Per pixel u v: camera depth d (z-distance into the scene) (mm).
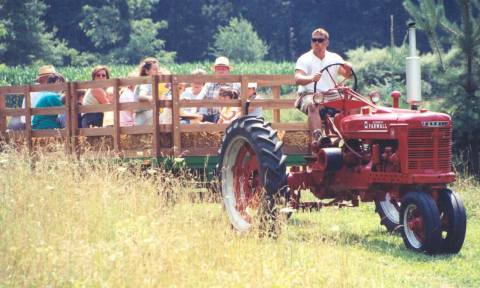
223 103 19016
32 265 11547
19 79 106125
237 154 17344
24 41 139625
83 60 149750
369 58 50781
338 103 17281
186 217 14914
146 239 12461
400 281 13516
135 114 20203
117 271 11406
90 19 156500
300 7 172375
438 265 14789
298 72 18641
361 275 13266
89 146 20375
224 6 175500
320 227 17141
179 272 11938
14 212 14109
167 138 19000
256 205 16484
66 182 16422
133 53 153625
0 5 138875
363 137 16641
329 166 16594
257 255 13250
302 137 19094
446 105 26625
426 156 16000
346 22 163250
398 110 16594
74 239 12914
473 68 26422
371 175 16438
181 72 112938
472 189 22797
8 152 19203
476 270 14516
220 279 11828
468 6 26422
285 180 15984
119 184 17172
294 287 11992
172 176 17641
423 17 27234
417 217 16000
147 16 172625
